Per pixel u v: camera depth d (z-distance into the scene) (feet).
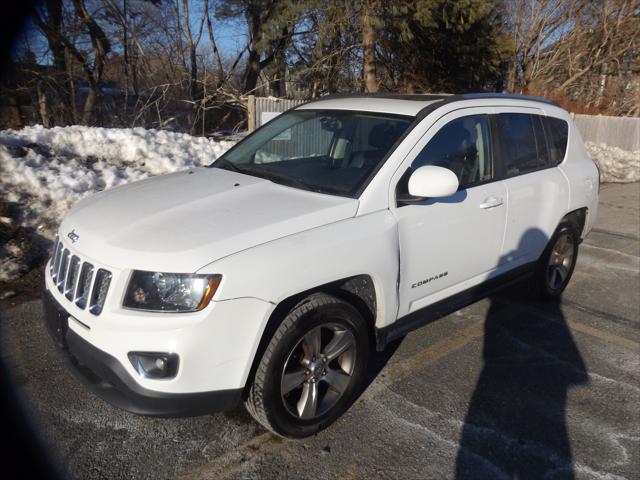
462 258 12.41
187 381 8.17
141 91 47.60
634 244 25.45
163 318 8.10
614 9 78.54
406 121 11.78
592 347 14.35
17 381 11.37
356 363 10.34
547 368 13.10
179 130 47.73
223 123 51.75
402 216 10.78
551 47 83.97
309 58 53.72
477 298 13.61
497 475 9.37
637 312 17.03
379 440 10.08
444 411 11.09
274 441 9.95
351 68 53.06
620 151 58.13
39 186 19.84
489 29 59.21
